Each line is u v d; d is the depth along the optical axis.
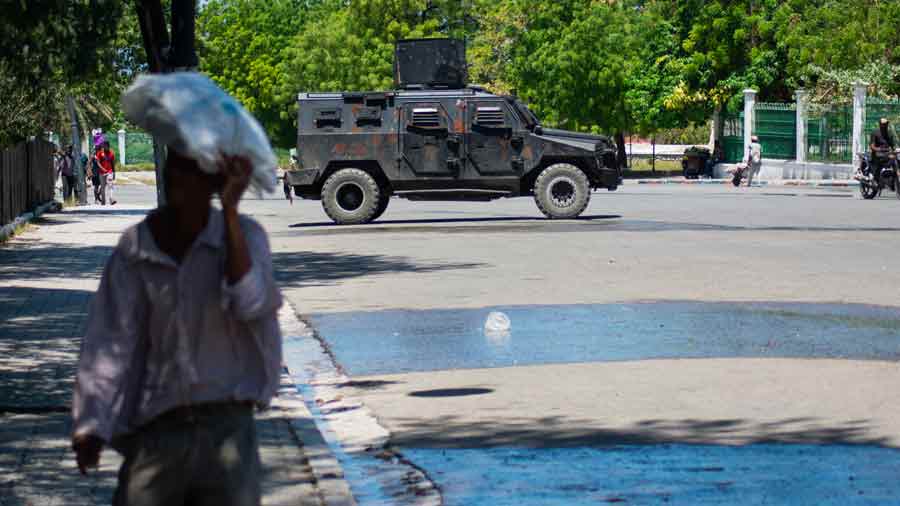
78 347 21.33
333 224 57.12
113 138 183.50
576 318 25.19
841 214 58.62
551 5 131.62
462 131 56.62
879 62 98.06
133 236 7.27
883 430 15.11
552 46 130.12
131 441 7.29
